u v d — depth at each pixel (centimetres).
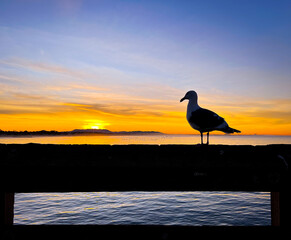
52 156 154
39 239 146
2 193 148
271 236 148
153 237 150
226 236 149
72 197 1572
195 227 151
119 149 170
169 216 1192
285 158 153
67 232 149
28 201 1452
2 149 159
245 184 150
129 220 1132
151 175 150
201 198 1561
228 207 1346
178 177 150
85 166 147
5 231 146
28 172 147
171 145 186
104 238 149
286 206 149
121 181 150
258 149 169
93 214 1212
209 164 150
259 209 1306
